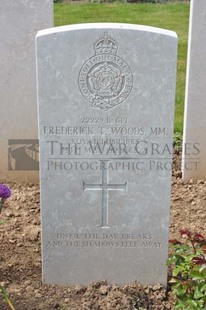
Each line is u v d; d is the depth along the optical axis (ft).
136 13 18.56
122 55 6.26
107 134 6.51
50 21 8.68
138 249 6.97
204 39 8.70
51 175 6.65
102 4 19.77
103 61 6.28
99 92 6.36
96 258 7.01
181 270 6.75
